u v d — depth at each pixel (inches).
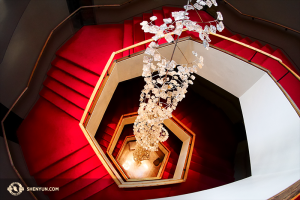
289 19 172.1
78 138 160.9
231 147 228.8
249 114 136.6
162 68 104.0
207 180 188.1
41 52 175.2
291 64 171.2
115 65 166.2
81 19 219.0
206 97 267.1
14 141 152.8
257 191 78.4
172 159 259.1
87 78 178.9
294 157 84.9
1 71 145.5
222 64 154.6
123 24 236.2
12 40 153.6
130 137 277.3
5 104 148.4
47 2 182.4
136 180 207.3
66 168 150.0
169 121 232.2
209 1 88.0
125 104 255.3
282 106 107.3
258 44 195.6
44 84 185.2
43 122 168.9
